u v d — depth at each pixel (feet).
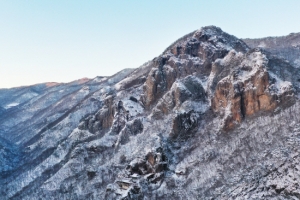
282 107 466.29
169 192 418.51
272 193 306.35
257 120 464.65
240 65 552.00
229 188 347.36
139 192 428.97
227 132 482.28
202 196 366.63
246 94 500.33
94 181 534.78
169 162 477.36
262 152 374.63
